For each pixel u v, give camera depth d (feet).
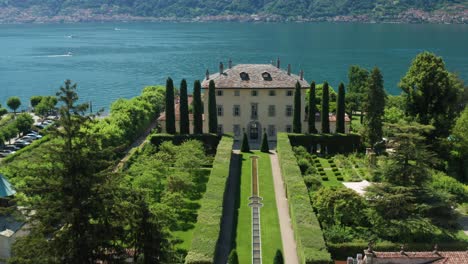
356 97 466.29
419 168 236.02
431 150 334.03
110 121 376.68
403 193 223.10
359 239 215.31
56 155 132.05
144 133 429.38
